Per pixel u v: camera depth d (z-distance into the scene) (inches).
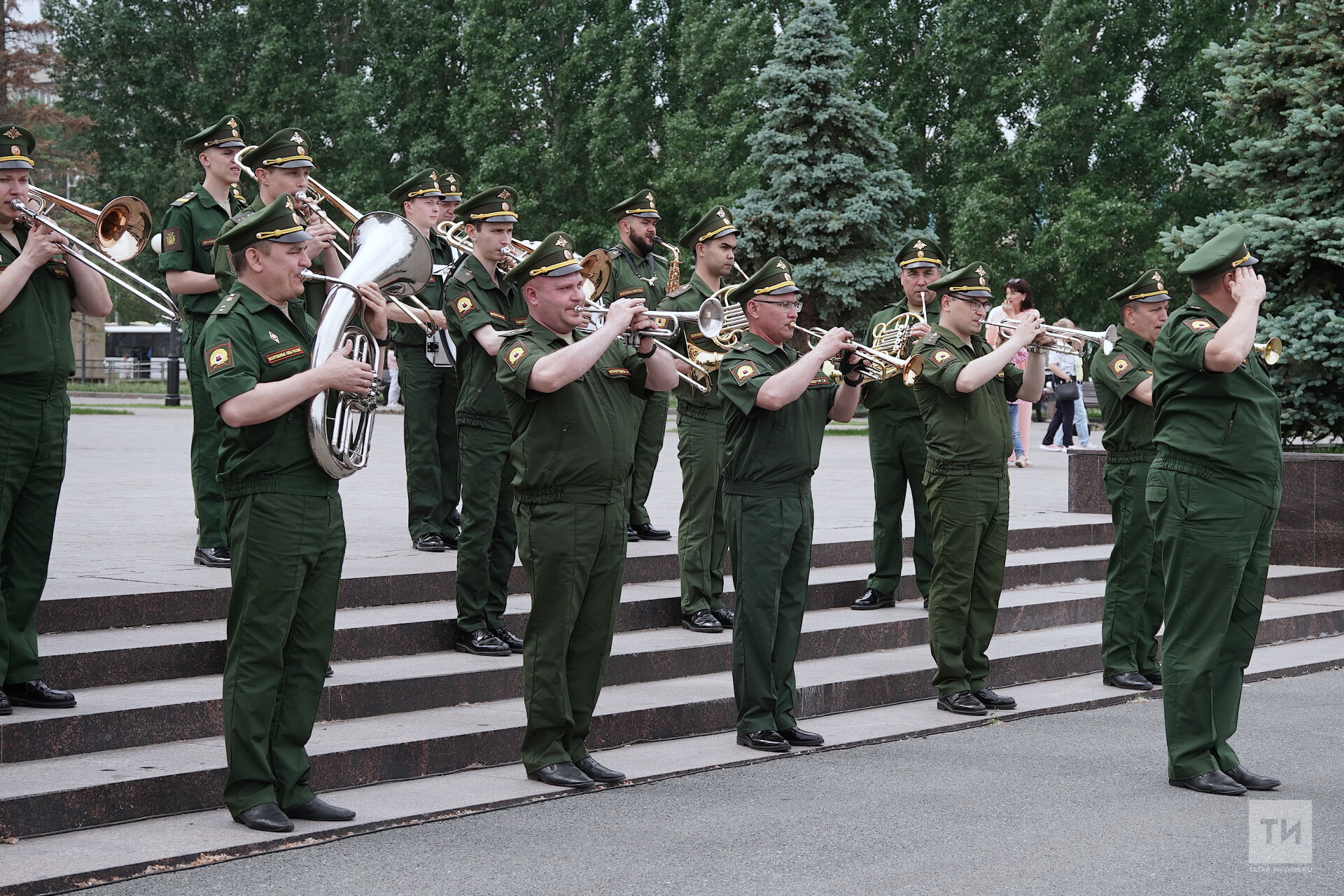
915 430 334.0
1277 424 228.7
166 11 1756.9
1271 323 470.3
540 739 222.8
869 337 347.3
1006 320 292.2
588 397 217.5
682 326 305.3
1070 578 398.0
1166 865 187.9
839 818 208.5
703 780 230.2
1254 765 245.3
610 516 220.5
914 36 1445.6
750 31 1440.7
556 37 1582.2
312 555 193.3
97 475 507.5
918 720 275.4
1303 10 482.9
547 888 175.3
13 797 182.9
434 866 183.2
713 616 305.7
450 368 326.6
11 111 1747.0
